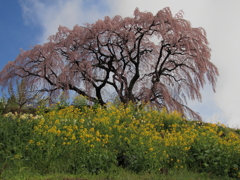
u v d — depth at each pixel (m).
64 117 8.73
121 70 17.83
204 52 18.56
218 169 6.34
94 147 6.14
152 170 5.89
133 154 6.26
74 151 5.98
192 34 18.23
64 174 5.12
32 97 11.83
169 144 7.02
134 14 17.92
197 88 18.92
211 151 6.75
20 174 4.92
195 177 5.94
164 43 18.52
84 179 4.82
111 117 9.39
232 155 6.57
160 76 19.83
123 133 7.52
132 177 5.31
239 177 6.27
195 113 18.06
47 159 5.50
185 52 18.34
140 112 11.79
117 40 18.64
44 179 4.69
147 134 7.29
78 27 17.94
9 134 6.69
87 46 18.47
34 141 6.21
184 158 6.62
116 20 18.61
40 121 7.23
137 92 18.94
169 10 17.20
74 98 13.23
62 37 18.25
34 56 17.98
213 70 18.30
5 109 11.16
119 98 17.84
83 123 8.48
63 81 16.14
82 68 16.47
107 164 5.74
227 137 7.62
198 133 8.08
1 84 17.31
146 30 17.53
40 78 18.28
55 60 17.16
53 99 15.48
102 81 18.55
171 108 17.30
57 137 6.61
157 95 18.19
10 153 5.85
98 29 17.11
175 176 5.77
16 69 17.61
